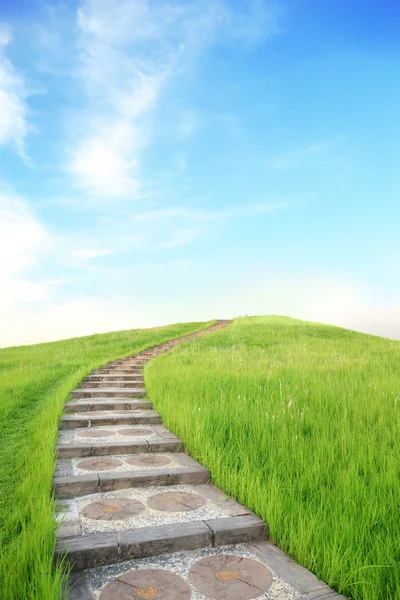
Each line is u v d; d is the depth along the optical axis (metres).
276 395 7.77
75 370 14.05
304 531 3.44
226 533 3.66
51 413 7.84
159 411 8.28
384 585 2.94
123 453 6.12
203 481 5.14
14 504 4.14
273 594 2.89
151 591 2.93
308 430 5.99
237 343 21.47
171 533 3.56
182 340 25.22
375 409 6.74
